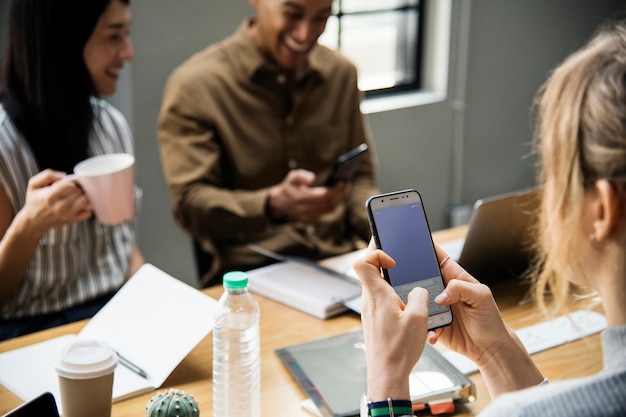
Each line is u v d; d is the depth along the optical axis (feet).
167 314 5.24
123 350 5.01
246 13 9.80
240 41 7.81
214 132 7.72
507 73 12.72
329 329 5.57
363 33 11.57
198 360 5.09
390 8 11.68
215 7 9.50
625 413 2.44
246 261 7.63
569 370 5.03
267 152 7.93
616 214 2.70
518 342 3.82
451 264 4.11
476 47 12.13
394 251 4.00
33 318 6.34
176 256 10.04
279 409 4.55
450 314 3.87
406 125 11.64
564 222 2.87
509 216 5.92
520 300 6.04
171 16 9.18
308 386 4.72
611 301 2.80
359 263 3.52
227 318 4.35
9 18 6.15
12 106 6.16
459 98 12.12
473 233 5.86
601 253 2.80
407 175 11.93
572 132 2.77
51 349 5.16
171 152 7.64
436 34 11.85
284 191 7.18
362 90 11.44
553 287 3.13
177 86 7.69
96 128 6.79
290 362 5.00
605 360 2.72
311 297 5.84
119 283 6.82
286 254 7.77
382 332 3.38
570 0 13.17
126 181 5.58
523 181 13.57
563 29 13.25
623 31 2.86
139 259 7.19
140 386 4.68
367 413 3.34
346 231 8.30
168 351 4.96
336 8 11.14
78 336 5.23
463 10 11.69
